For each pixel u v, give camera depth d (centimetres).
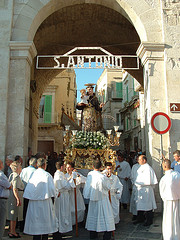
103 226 525
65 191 588
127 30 1228
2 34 817
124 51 1441
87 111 938
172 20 854
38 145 2184
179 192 478
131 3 870
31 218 484
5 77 786
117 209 649
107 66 862
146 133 850
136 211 693
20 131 770
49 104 2244
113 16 1152
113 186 637
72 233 616
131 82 2672
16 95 790
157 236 563
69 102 2352
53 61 1527
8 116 778
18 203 531
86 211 827
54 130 2209
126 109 2758
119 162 897
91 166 800
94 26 1253
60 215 565
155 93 811
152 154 772
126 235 579
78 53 1512
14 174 545
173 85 804
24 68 805
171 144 770
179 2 867
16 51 812
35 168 618
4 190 500
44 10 873
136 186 677
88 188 546
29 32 838
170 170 493
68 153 800
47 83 1734
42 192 491
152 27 857
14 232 565
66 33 1292
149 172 660
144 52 843
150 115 798
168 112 786
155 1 877
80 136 809
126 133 2753
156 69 826
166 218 477
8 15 833
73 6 1076
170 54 826
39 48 1321
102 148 804
